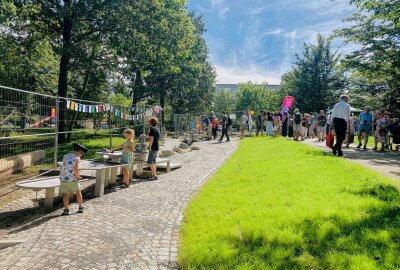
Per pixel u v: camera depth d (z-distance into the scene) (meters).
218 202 7.23
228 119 26.38
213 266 4.27
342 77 40.56
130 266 4.45
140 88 38.31
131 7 19.36
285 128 23.58
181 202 8.02
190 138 24.70
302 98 41.75
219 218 6.08
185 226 6.09
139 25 19.89
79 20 19.41
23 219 6.54
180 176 11.48
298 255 4.24
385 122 14.86
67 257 4.60
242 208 6.37
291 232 4.77
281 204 6.22
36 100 10.34
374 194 6.11
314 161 10.03
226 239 5.00
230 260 4.32
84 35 21.25
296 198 6.47
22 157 10.85
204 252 4.62
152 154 10.88
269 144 17.70
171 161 15.03
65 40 20.70
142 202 7.92
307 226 4.93
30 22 21.75
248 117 32.72
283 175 8.69
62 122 18.92
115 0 18.75
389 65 26.72
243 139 25.86
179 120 29.59
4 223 6.30
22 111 10.42
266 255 4.34
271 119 25.38
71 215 6.71
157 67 23.81
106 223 6.20
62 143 19.22
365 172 7.76
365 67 27.16
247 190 7.79
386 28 25.20
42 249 4.88
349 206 5.47
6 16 18.06
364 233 4.42
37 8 19.88
